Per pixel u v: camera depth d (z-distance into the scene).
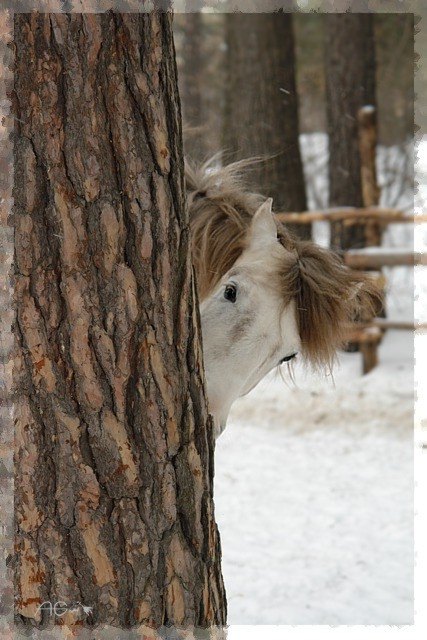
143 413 1.81
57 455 1.75
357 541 5.32
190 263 1.91
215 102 16.03
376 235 9.06
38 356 1.73
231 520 5.73
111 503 1.79
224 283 2.77
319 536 5.43
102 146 1.72
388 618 4.25
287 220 9.07
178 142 1.87
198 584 1.92
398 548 5.19
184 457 1.88
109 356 1.76
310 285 2.81
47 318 1.72
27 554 1.77
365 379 8.52
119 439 1.78
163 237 1.81
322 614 4.30
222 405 2.57
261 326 2.70
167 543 1.86
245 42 9.48
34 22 1.67
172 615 1.88
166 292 1.83
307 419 7.83
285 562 5.03
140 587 1.82
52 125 1.69
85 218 1.72
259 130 9.39
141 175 1.76
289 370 3.24
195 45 13.80
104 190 1.73
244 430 7.75
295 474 6.63
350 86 9.72
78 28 1.68
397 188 15.24
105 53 1.71
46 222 1.71
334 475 6.58
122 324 1.77
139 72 1.75
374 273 8.83
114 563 1.80
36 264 1.71
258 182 9.28
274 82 9.38
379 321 8.80
